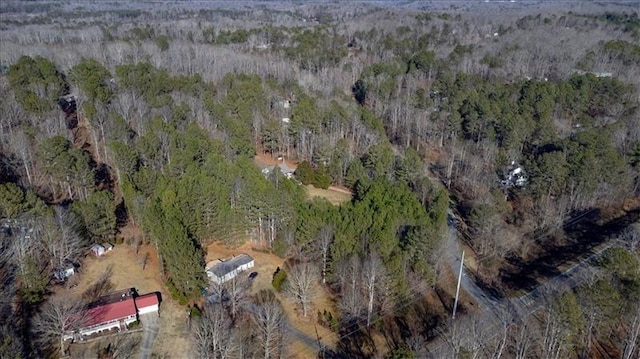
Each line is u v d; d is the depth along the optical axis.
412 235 65.12
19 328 56.19
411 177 87.12
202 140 85.88
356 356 55.94
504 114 101.62
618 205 87.31
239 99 107.19
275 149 104.75
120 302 59.94
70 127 107.69
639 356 53.03
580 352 55.09
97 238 73.00
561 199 81.25
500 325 59.59
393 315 61.44
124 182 75.62
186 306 62.47
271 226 72.19
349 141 105.06
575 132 98.62
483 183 88.50
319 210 68.88
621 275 57.81
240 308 61.56
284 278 65.44
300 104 105.88
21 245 61.69
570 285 66.50
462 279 69.56
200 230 69.88
